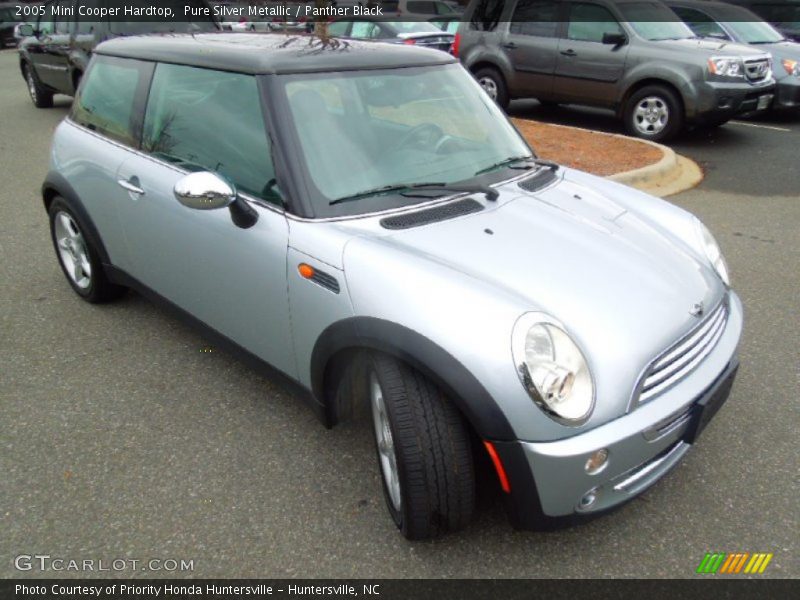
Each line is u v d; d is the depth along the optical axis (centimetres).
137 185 333
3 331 394
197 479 274
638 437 208
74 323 404
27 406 323
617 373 208
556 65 949
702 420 231
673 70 843
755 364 356
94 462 284
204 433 302
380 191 270
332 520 252
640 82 882
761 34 1050
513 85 1010
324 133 274
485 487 247
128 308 423
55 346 377
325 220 254
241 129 284
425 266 223
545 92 980
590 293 228
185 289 326
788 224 581
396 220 256
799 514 253
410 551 237
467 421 214
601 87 914
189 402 325
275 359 283
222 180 257
